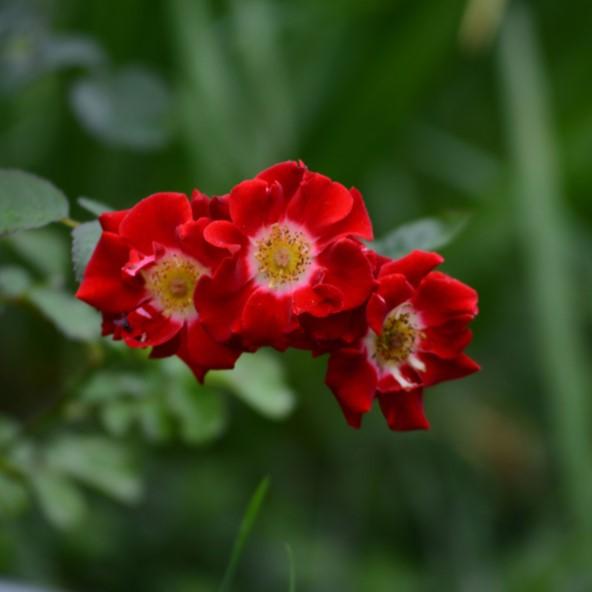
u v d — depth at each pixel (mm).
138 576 1203
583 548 1145
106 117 1047
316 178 824
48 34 1059
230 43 1298
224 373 965
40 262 983
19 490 954
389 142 1315
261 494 863
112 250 819
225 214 825
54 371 1287
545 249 1188
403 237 873
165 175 1270
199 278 810
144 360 947
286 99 1240
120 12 1255
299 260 820
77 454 974
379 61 1271
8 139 1319
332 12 1283
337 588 1242
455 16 1241
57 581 1105
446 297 833
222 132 1194
